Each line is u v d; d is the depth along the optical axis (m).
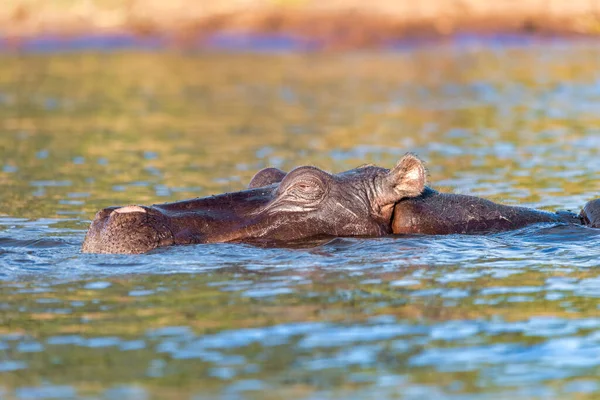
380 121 90.75
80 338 28.91
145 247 38.16
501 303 32.03
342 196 41.09
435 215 42.06
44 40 160.38
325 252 38.47
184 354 27.44
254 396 24.44
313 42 157.50
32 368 26.53
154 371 26.19
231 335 28.94
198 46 159.75
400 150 72.62
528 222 42.94
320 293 33.22
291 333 29.08
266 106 104.56
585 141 74.88
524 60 136.50
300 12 160.00
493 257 38.09
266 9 159.75
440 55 145.12
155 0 160.75
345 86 119.38
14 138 82.56
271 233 39.84
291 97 111.38
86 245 38.94
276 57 150.38
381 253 38.47
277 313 31.00
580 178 58.78
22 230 44.94
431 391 24.77
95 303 32.34
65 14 160.62
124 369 26.34
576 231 41.88
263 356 27.20
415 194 41.44
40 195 55.62
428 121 89.62
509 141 76.12
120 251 38.03
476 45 151.88
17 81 128.50
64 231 44.75
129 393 24.67
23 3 160.25
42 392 24.86
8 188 58.12
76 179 61.59
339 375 25.81
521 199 51.59
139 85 124.75
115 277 35.34
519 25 157.12
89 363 26.83
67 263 37.16
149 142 80.06
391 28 158.00
